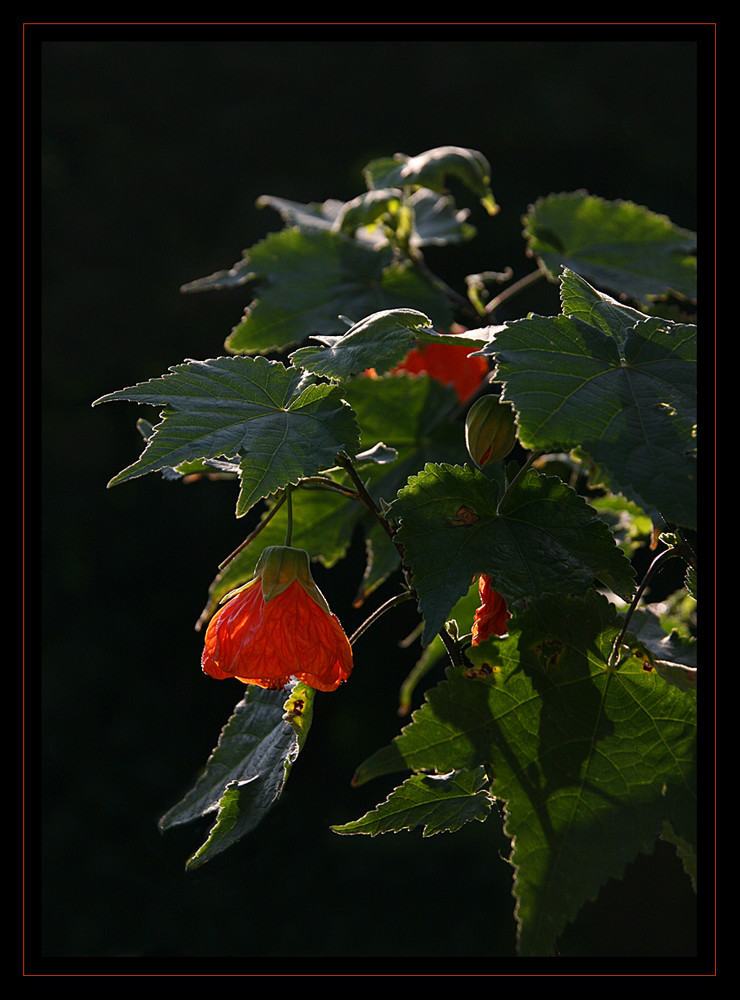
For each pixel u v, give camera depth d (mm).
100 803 3031
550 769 897
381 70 3598
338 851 2969
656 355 889
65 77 3555
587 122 3498
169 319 3549
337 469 964
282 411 909
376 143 3613
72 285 3521
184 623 3436
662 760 900
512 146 3549
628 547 1079
